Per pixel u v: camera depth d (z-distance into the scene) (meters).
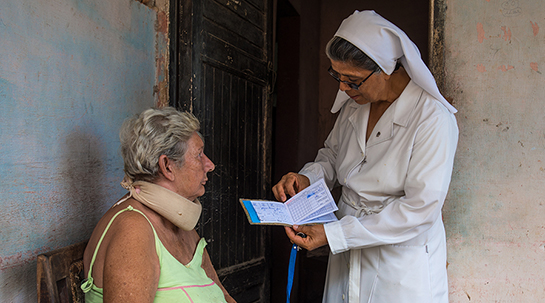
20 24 1.24
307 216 1.61
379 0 4.54
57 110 1.41
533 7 1.96
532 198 1.96
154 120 1.25
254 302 2.59
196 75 2.09
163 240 1.25
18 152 1.24
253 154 2.59
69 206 1.46
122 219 1.16
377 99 1.64
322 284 3.58
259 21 2.64
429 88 1.56
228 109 2.35
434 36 2.11
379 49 1.46
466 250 2.07
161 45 2.05
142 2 2.05
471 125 2.05
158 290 1.20
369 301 1.67
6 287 1.19
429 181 1.46
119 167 1.78
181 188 1.31
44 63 1.34
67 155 1.45
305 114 4.21
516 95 1.99
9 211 1.21
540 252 1.95
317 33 4.59
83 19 1.54
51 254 1.18
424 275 1.60
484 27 2.03
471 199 2.05
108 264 1.06
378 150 1.68
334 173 2.09
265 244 2.68
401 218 1.49
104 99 1.67
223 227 2.29
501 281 2.02
